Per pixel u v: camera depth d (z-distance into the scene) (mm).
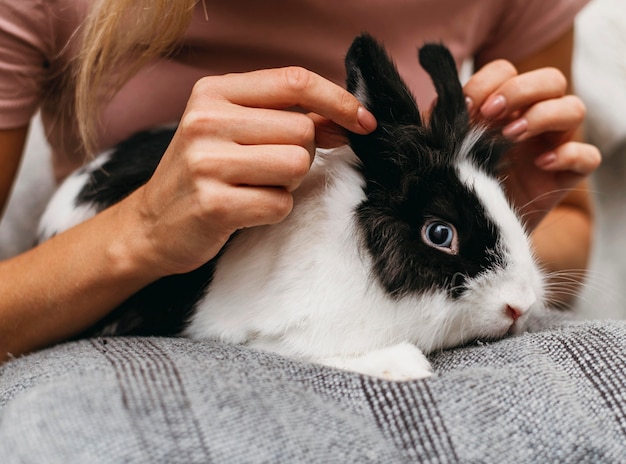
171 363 904
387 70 1184
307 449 757
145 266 1114
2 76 1481
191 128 995
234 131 991
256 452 740
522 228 1269
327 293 1172
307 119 1014
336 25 1585
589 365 966
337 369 1002
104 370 878
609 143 2396
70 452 709
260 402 822
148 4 1302
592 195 2311
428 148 1204
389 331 1178
